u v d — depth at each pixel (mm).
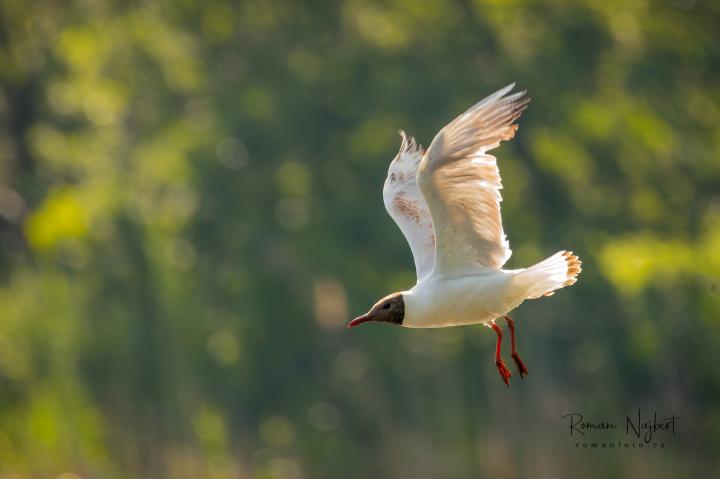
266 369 27906
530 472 27141
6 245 29047
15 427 25172
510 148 27297
